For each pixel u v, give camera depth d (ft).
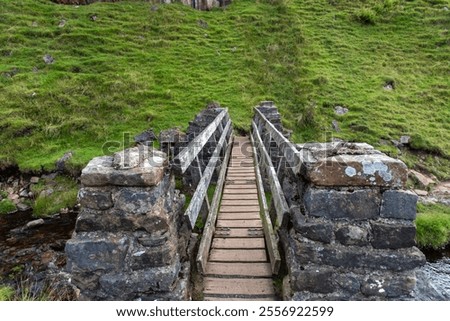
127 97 45.85
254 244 13.43
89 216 8.37
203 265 11.25
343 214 7.99
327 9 72.43
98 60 51.88
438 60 57.21
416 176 31.73
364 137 39.47
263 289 10.56
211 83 52.60
